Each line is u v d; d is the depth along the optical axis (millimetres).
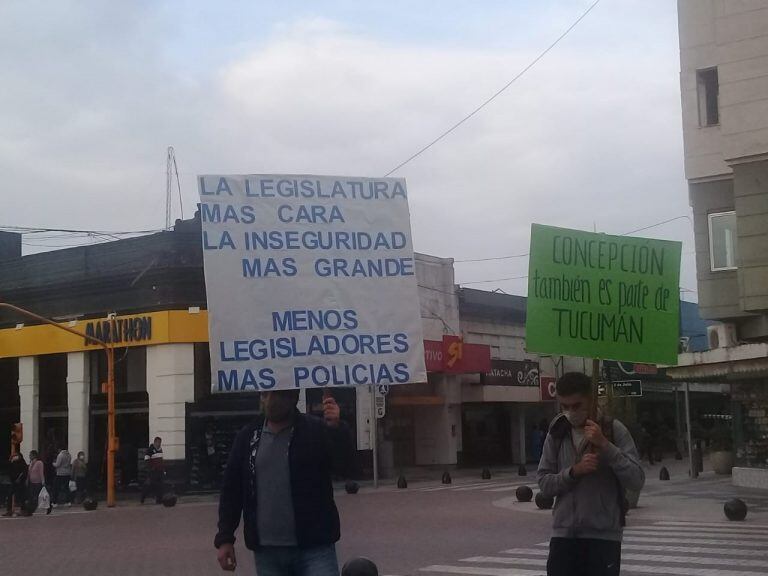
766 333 22078
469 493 29391
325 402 6043
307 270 7086
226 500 6012
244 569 13773
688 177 22734
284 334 6965
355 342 7086
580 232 6742
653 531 17172
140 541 18500
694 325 60781
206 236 6953
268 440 5887
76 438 35625
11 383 38375
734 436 29250
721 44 19859
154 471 30828
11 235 43312
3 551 17469
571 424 6195
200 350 34188
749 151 19328
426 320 41688
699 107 22812
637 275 6773
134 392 34781
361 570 8938
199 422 33719
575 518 6008
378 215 7297
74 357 35969
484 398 43969
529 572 12648
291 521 5750
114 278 35188
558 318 6648
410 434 43312
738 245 19375
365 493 31031
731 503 18859
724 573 12117
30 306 37500
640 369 51781
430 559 14180
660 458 48844
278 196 7141
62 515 27219
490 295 48125
